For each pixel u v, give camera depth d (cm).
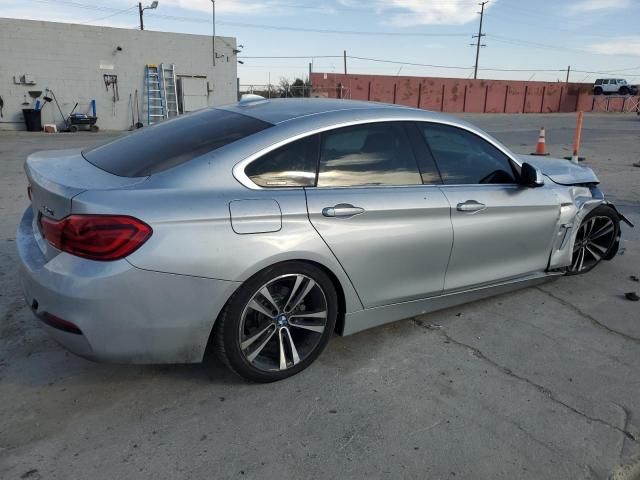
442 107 4303
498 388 302
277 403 282
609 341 362
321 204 290
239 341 279
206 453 244
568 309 410
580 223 436
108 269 240
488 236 366
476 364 327
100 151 322
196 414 271
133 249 242
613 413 283
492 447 254
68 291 240
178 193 258
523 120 3089
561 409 285
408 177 333
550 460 246
